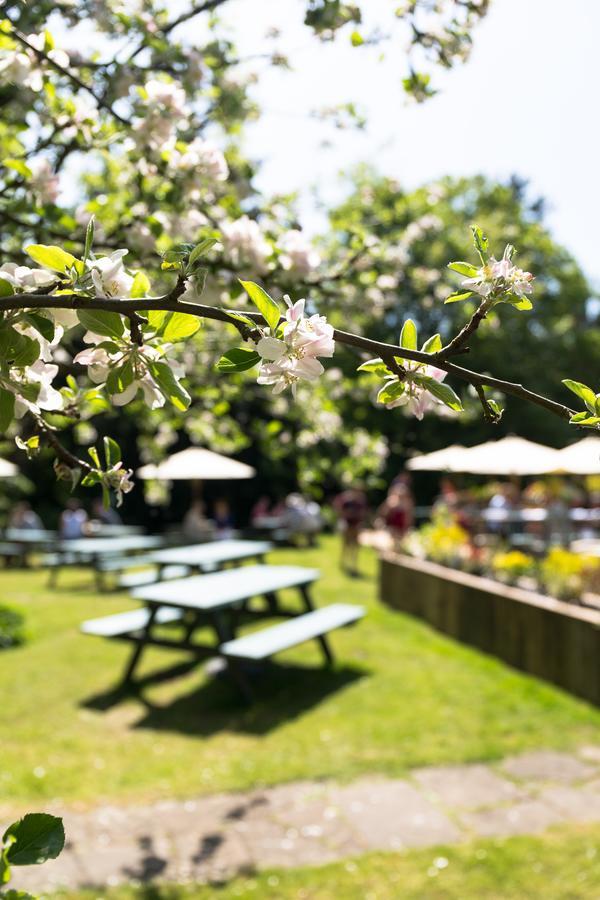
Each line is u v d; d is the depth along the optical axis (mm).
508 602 7586
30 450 1340
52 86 2381
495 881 3709
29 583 13062
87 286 1032
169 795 4715
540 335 29266
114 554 15305
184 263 1028
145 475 5980
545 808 4492
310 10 2668
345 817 4418
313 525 17328
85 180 3609
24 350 1022
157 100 2471
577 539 13984
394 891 3637
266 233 2691
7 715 6129
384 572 10750
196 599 6770
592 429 1062
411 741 5527
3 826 4184
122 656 7887
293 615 8547
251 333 1050
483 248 1142
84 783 4867
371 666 7461
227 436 4609
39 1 2740
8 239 2996
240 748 5480
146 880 3760
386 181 5211
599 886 3643
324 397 4316
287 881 3744
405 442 14438
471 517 13828
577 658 6539
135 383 1077
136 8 3113
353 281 3152
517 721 5918
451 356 1105
